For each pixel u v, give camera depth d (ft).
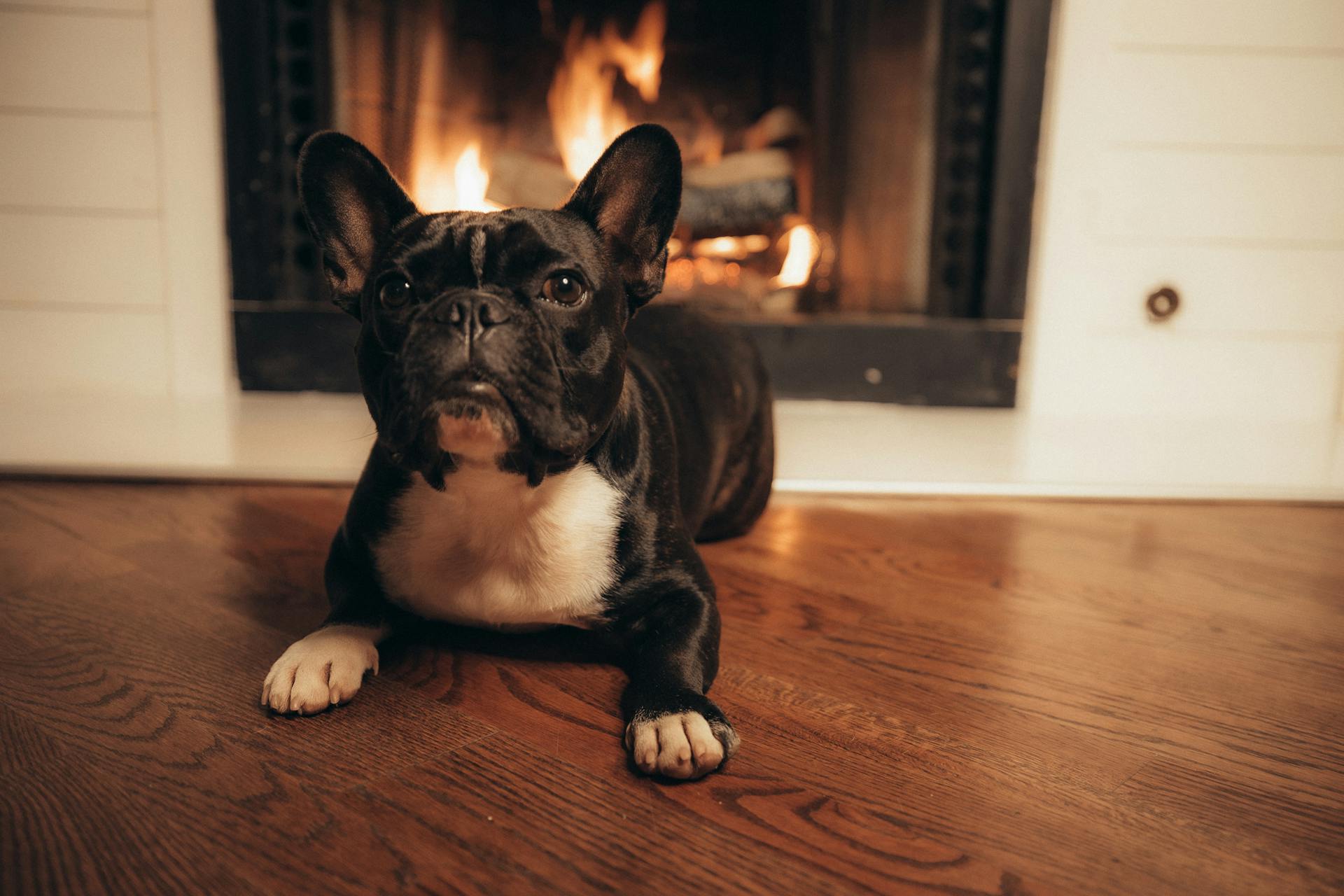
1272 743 3.70
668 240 3.94
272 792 3.09
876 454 8.13
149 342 9.24
